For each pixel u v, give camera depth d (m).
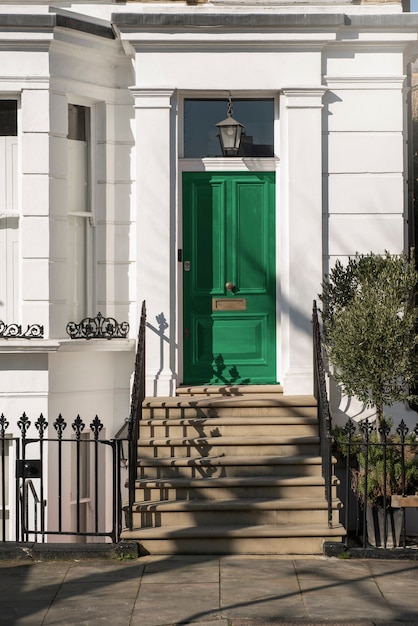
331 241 11.77
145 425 10.86
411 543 10.32
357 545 10.39
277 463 10.34
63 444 11.64
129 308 12.17
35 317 11.48
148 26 11.45
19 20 11.23
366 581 8.77
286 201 11.73
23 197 11.48
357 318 10.23
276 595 8.41
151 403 11.13
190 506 9.77
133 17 11.34
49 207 11.49
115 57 12.06
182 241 11.96
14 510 11.48
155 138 11.67
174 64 11.64
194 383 12.00
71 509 11.91
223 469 10.38
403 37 11.67
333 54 11.78
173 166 11.72
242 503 9.82
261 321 12.03
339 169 11.78
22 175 11.48
